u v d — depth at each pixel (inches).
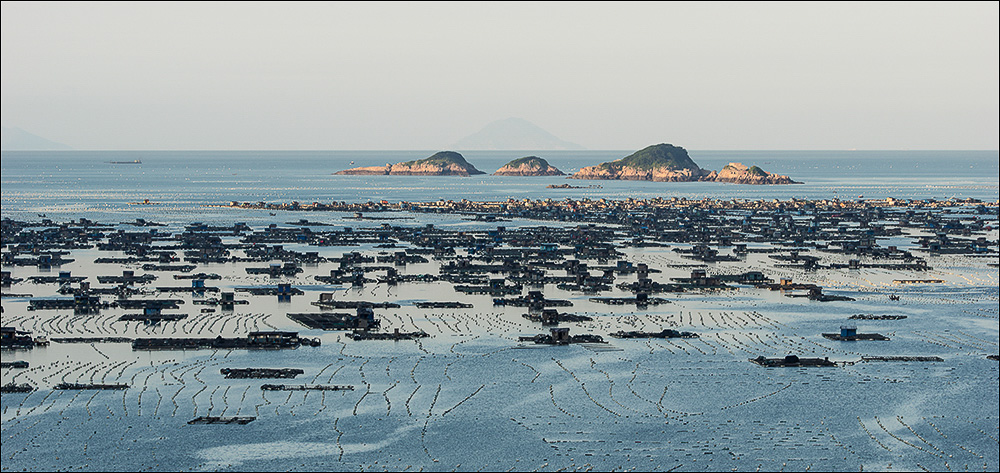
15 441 6604.3
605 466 6294.3
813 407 7421.3
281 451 6491.1
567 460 6387.8
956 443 6742.1
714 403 7500.0
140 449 6496.1
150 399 7445.9
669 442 6688.0
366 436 6752.0
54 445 6545.3
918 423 7116.1
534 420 7091.5
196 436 6717.5
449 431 6855.3
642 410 7317.9
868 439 6801.2
